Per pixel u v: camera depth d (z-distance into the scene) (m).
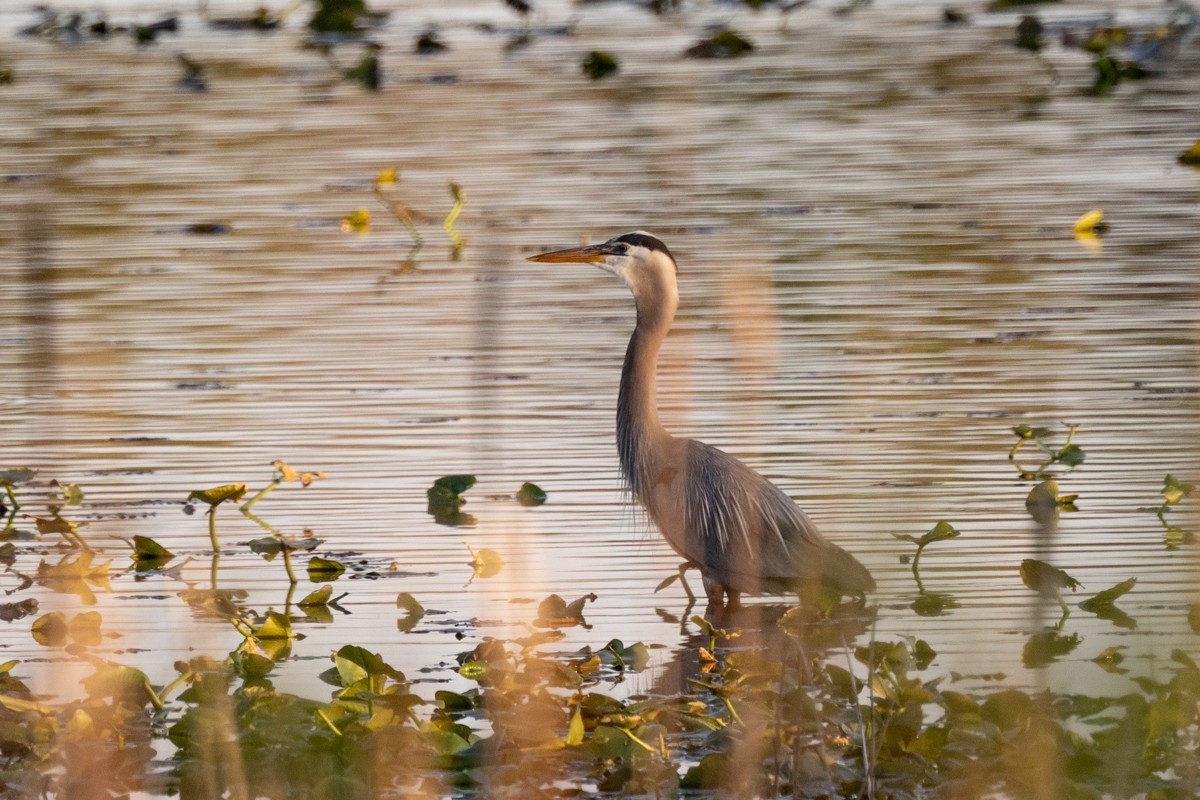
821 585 10.74
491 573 11.45
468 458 13.57
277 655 10.05
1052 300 17.45
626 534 12.09
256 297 18.38
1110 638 10.02
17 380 15.48
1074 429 13.28
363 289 18.75
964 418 14.12
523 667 9.54
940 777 7.91
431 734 8.37
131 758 8.42
